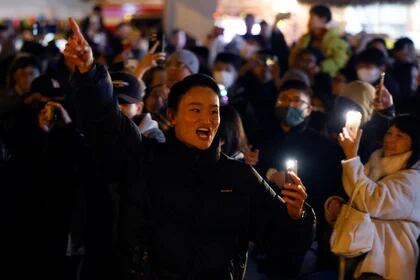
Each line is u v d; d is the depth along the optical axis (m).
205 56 13.23
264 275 6.29
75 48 4.16
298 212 4.43
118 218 4.48
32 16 25.86
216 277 4.34
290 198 4.40
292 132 7.12
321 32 12.27
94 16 21.17
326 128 8.16
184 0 16.86
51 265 6.72
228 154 6.34
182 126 4.41
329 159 6.90
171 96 4.50
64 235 6.62
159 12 28.05
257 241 4.60
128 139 4.38
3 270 6.81
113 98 4.29
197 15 16.91
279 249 4.54
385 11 21.20
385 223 5.75
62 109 6.74
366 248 5.66
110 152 4.36
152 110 8.00
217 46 16.55
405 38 12.87
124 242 4.38
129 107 6.36
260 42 15.77
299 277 6.13
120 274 4.44
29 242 6.73
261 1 25.16
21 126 7.58
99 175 4.84
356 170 5.66
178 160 4.41
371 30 21.19
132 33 20.69
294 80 7.31
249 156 6.56
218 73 11.38
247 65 12.43
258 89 11.53
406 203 5.70
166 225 4.33
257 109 10.71
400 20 21.23
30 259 6.76
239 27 23.06
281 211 4.49
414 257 5.79
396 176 5.79
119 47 17.61
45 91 7.82
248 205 4.45
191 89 4.41
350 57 12.16
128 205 4.39
